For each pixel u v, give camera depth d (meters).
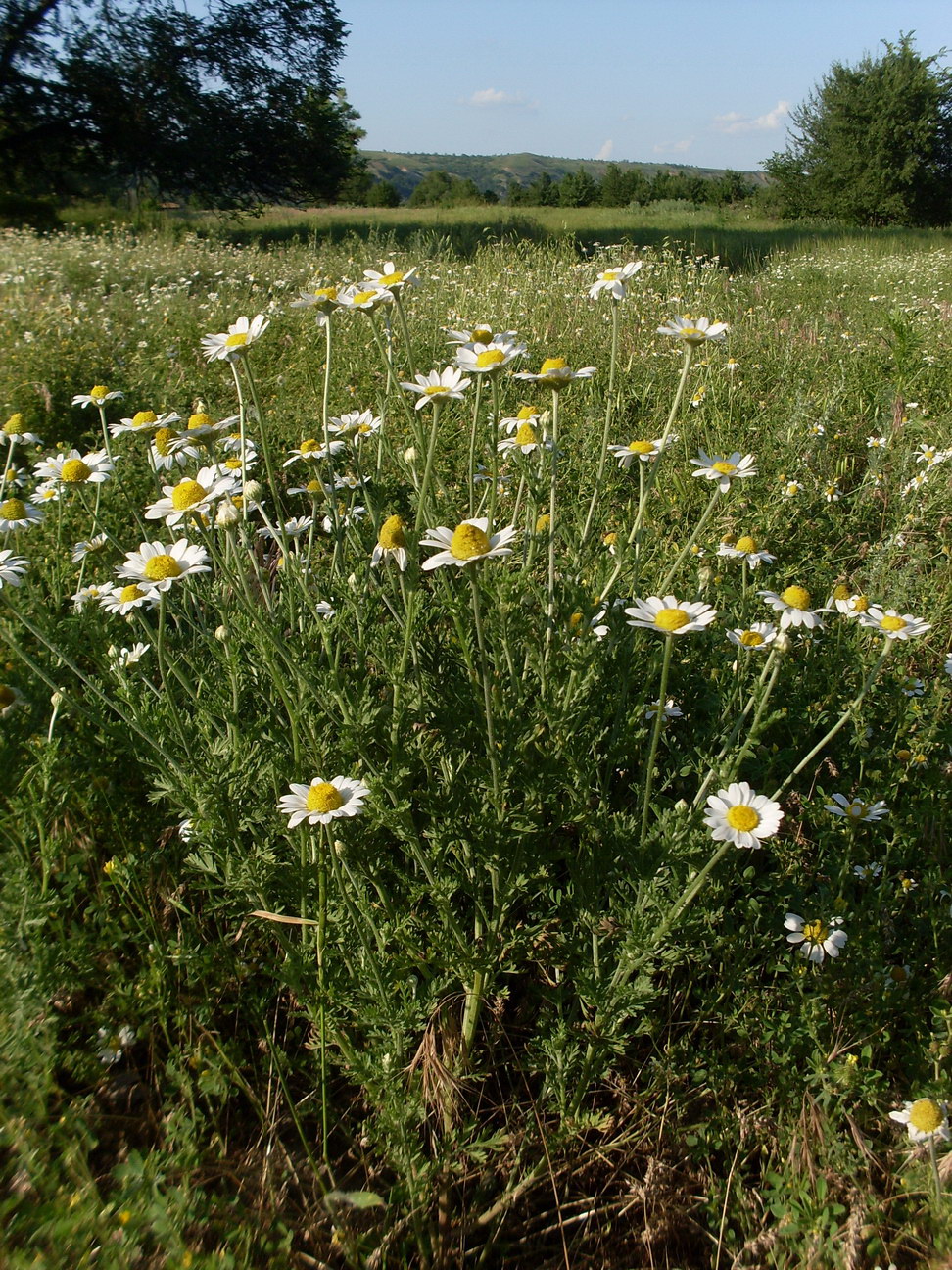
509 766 2.38
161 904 2.83
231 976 2.54
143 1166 1.91
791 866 2.83
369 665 3.30
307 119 29.61
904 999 2.50
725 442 6.11
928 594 4.39
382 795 2.33
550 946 2.65
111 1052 2.32
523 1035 2.71
